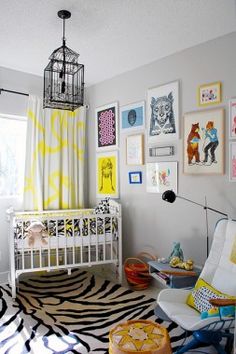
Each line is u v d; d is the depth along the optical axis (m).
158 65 3.17
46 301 2.90
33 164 3.51
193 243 2.88
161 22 2.40
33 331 2.34
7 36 2.61
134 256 3.50
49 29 2.49
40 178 3.50
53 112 3.64
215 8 2.21
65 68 2.38
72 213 3.54
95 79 3.81
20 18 2.32
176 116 3.00
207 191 2.76
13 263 2.91
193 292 2.17
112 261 3.32
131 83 3.48
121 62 3.25
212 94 2.71
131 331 1.77
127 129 3.53
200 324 1.72
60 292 3.12
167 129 3.08
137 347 1.61
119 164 3.66
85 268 3.85
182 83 2.95
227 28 2.51
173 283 2.46
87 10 2.22
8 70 3.40
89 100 4.09
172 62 3.04
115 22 2.39
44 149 3.58
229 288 2.04
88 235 3.21
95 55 3.05
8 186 3.56
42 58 3.11
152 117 3.24
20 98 3.49
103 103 3.86
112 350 1.64
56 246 3.07
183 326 1.79
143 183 3.37
